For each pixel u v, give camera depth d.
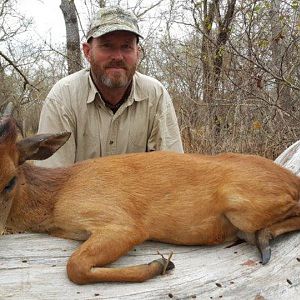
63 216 1.03
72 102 1.52
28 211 1.05
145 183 1.06
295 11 2.50
